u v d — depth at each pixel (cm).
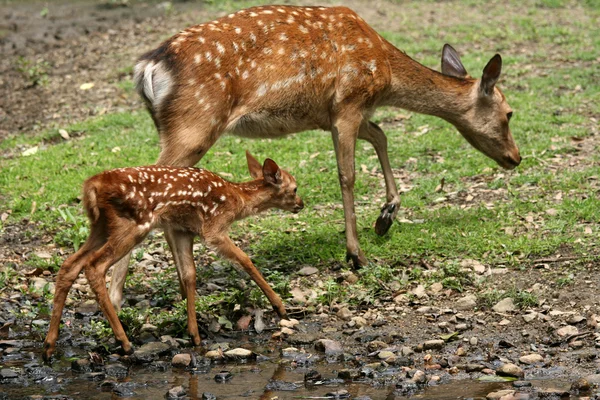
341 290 1147
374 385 889
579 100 1864
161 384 904
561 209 1329
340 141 1212
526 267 1173
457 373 916
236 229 1362
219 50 1128
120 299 1096
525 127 1716
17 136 1830
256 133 1199
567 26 2425
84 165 1638
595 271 1143
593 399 824
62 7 2878
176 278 1210
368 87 1219
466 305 1088
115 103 2003
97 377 927
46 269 1252
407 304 1105
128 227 964
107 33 2533
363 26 1229
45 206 1457
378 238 1289
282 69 1164
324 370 936
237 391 880
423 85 1294
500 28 2414
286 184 1114
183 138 1117
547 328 1019
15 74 2227
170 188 989
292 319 1073
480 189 1459
